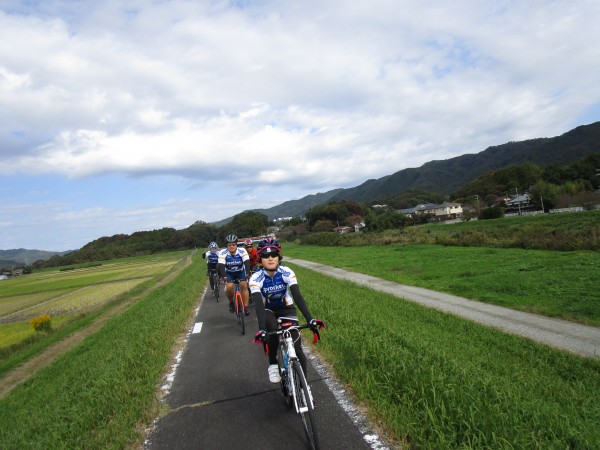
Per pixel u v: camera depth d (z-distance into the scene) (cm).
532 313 923
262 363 658
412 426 376
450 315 930
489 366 566
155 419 479
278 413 460
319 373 567
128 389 544
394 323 828
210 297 1559
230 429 433
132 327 1082
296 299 428
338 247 5209
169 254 11150
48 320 1619
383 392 459
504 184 10388
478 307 1032
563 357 601
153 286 2975
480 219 7138
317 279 1820
